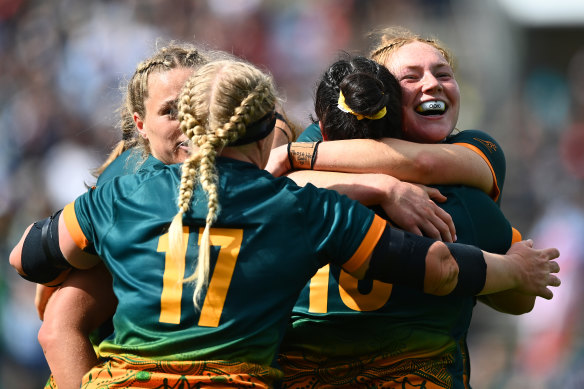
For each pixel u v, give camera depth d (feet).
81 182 127.24
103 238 30.40
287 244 29.53
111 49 153.58
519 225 122.11
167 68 33.88
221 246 29.19
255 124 30.63
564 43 164.76
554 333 93.91
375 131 34.86
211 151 29.73
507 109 150.30
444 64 36.94
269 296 29.32
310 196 30.40
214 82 30.27
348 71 35.14
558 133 148.66
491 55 155.53
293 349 33.55
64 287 33.86
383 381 32.09
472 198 34.76
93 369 30.19
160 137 33.86
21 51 161.17
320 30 156.35
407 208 32.91
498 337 100.42
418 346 32.48
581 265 97.45
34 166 134.41
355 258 29.99
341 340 32.89
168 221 29.63
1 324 97.60
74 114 144.97
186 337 28.58
